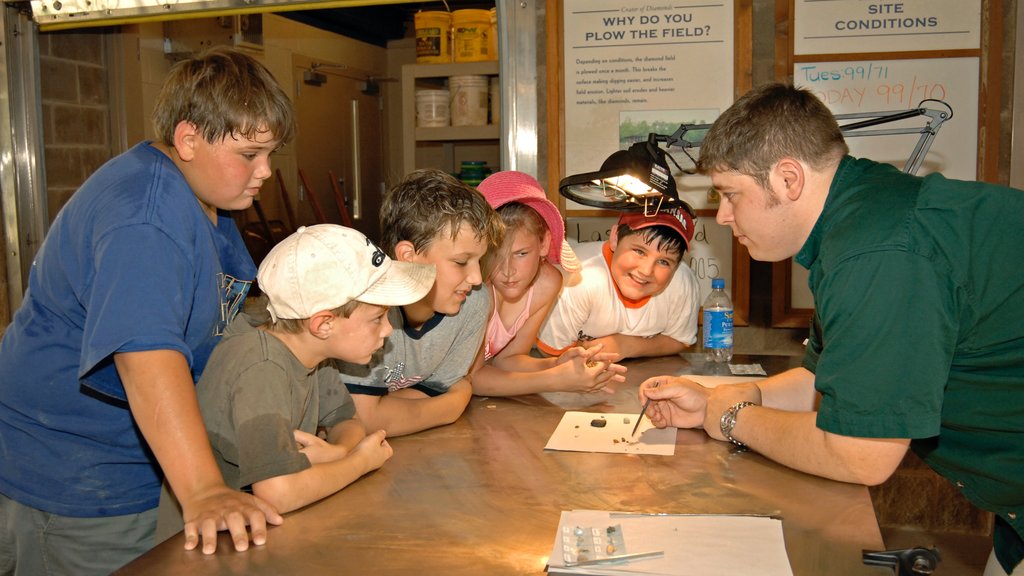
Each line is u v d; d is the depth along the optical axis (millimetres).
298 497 1231
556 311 2299
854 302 1194
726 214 1421
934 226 1188
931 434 1186
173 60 3506
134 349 1181
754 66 2564
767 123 1308
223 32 4008
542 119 2664
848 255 1207
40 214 2906
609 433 1630
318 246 1290
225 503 1146
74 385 1418
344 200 5562
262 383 1265
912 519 2744
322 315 1282
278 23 4684
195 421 1189
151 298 1224
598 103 2621
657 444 1557
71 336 1404
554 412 1799
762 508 1255
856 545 1130
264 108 1334
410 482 1366
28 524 1466
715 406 1591
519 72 2609
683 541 1119
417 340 1661
